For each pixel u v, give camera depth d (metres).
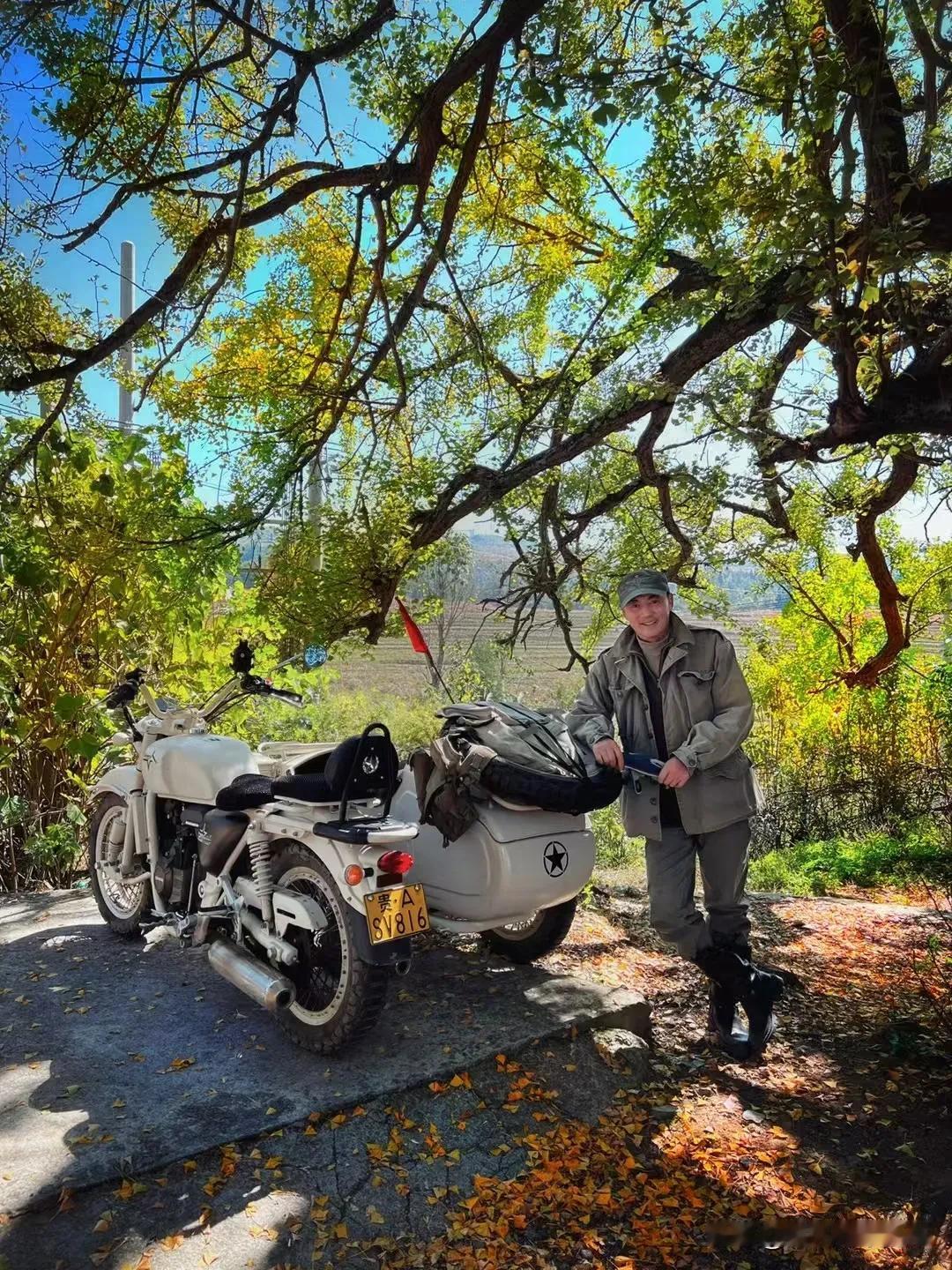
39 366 4.39
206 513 4.66
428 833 3.97
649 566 7.35
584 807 3.72
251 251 5.35
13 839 6.48
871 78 3.04
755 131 3.50
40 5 3.31
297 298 5.38
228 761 4.24
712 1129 3.53
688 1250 2.86
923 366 4.52
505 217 5.51
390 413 4.55
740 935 4.04
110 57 3.62
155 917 4.62
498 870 3.78
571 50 3.33
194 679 6.98
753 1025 3.98
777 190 3.03
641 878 8.41
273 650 7.16
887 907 7.05
